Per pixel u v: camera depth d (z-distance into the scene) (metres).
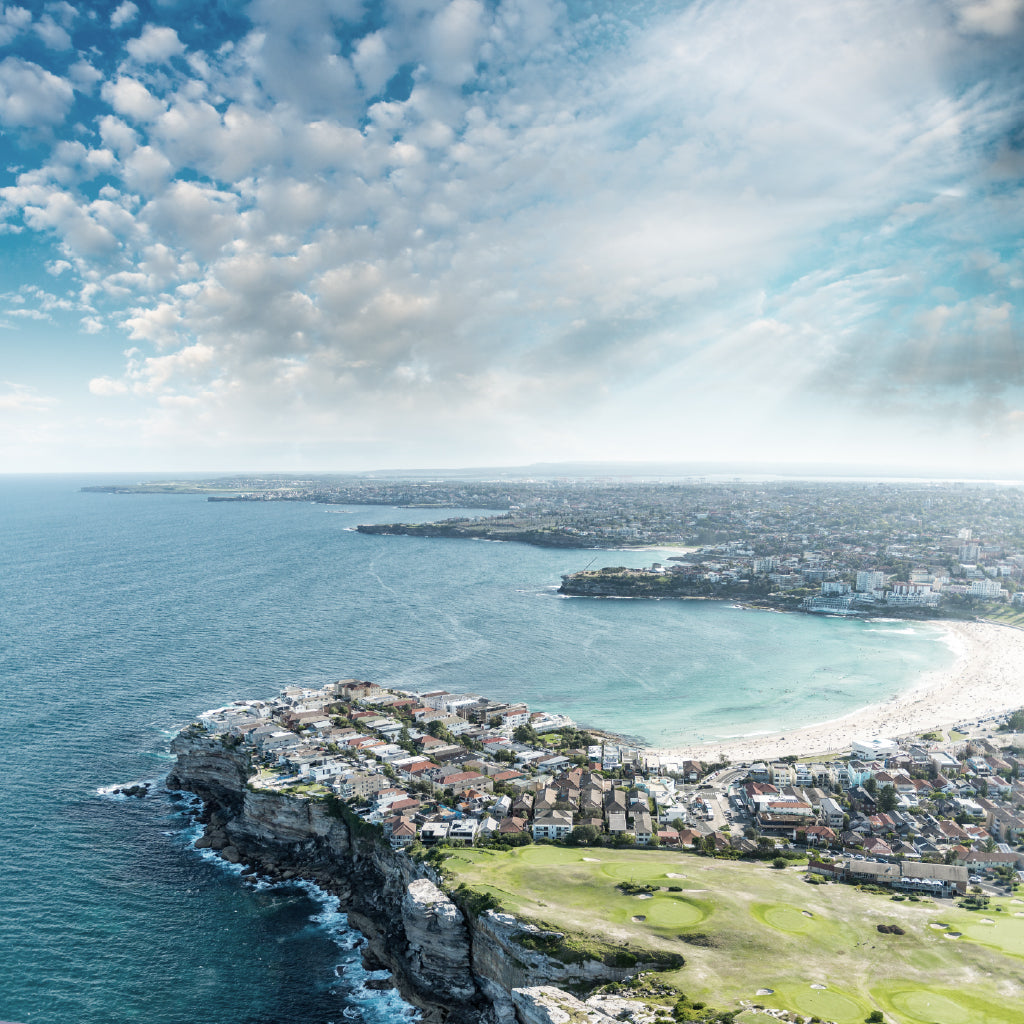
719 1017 104.62
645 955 122.00
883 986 114.44
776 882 153.12
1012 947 126.19
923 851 170.00
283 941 153.00
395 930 154.50
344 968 146.12
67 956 143.12
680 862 163.38
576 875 152.00
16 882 164.50
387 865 168.12
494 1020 132.12
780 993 111.44
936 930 132.50
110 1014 130.25
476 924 138.62
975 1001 110.44
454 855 161.75
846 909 140.62
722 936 127.50
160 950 147.62
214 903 164.00
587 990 122.12
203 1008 133.38
